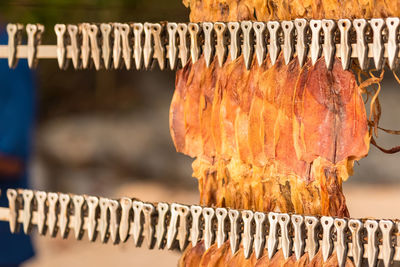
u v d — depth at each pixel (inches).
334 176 60.0
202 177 63.4
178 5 90.9
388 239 57.6
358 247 58.0
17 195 65.7
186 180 259.0
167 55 62.1
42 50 64.7
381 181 255.8
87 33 63.1
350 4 59.5
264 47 60.1
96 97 318.3
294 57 60.4
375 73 181.3
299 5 60.6
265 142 61.1
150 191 247.4
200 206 61.3
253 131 61.2
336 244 58.6
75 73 316.8
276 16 61.4
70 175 249.6
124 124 295.1
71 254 175.2
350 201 232.8
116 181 254.2
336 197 60.0
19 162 92.0
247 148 61.6
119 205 63.1
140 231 62.8
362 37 57.7
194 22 62.1
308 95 59.9
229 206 62.8
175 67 62.0
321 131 59.9
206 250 62.8
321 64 59.6
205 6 63.1
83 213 64.2
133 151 270.7
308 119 60.0
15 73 91.3
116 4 89.0
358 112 59.3
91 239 63.8
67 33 63.9
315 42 58.8
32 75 93.9
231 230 60.6
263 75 60.9
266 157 61.2
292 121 60.4
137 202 62.7
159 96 326.3
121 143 274.2
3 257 94.4
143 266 167.5
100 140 274.7
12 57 65.4
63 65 64.1
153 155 271.0
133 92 326.3
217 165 62.9
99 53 63.0
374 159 267.7
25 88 92.0
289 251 59.6
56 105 307.3
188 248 63.7
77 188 244.2
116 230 63.1
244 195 62.3
